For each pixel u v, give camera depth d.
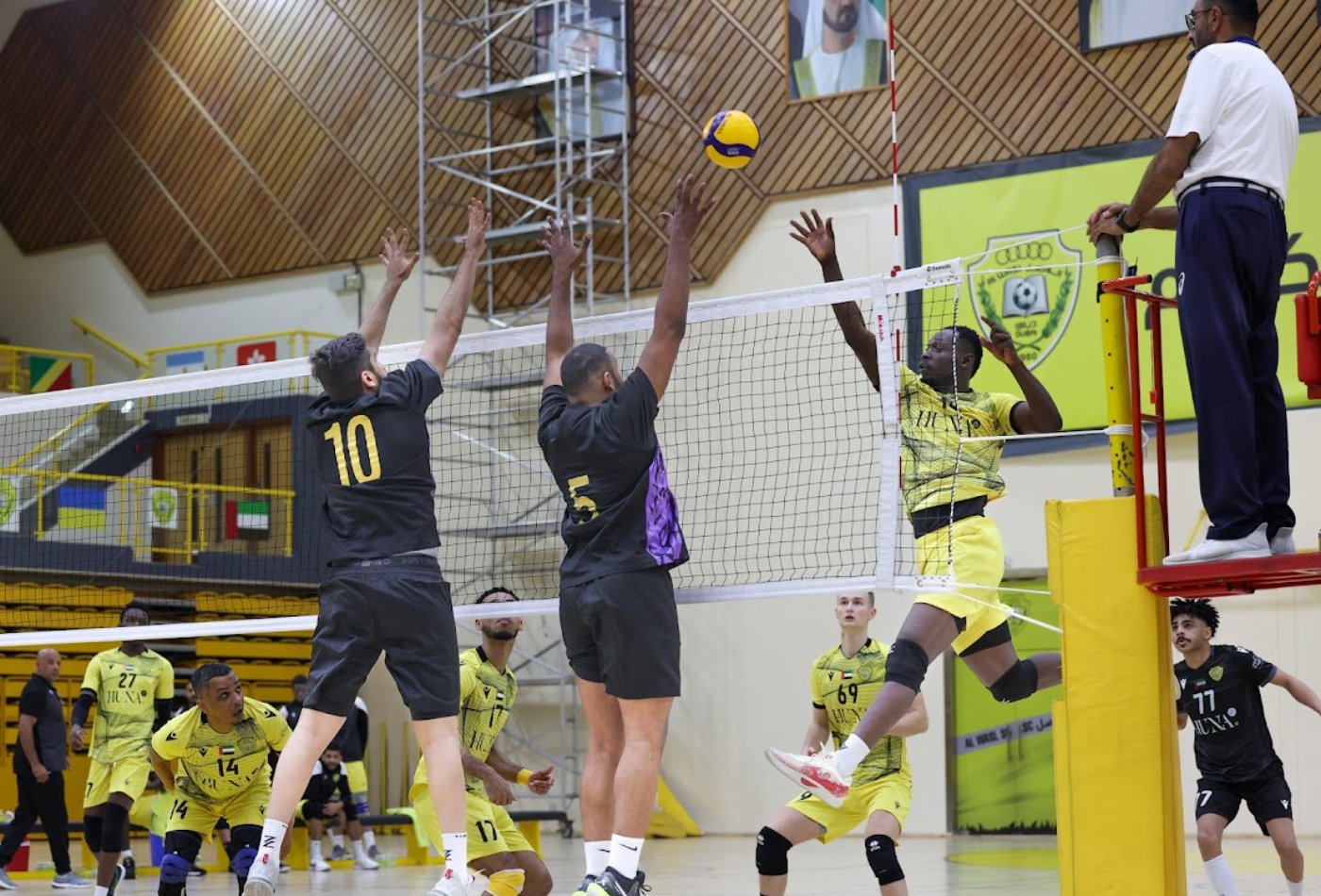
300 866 13.52
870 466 13.93
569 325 5.95
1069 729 5.38
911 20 16.66
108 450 19.61
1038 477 15.71
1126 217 5.38
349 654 5.64
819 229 6.30
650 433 5.43
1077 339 15.52
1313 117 14.70
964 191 16.14
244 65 20.38
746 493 14.50
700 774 17.31
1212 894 9.59
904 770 7.01
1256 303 5.09
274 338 19.62
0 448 19.92
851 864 12.55
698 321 6.35
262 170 20.16
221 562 16.94
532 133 18.64
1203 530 14.73
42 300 21.56
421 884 11.62
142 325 20.86
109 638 7.70
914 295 15.83
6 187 21.95
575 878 11.39
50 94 21.69
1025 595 15.66
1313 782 14.57
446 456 18.38
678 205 5.61
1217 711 7.80
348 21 19.77
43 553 16.55
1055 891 9.73
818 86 17.14
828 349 14.66
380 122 19.47
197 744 7.39
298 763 5.60
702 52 17.73
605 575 5.39
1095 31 15.85
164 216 20.81
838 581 6.01
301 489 18.19
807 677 16.91
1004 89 16.17
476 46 18.80
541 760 18.16
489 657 7.29
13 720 17.31
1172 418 14.97
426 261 19.02
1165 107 15.48
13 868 13.55
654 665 5.34
